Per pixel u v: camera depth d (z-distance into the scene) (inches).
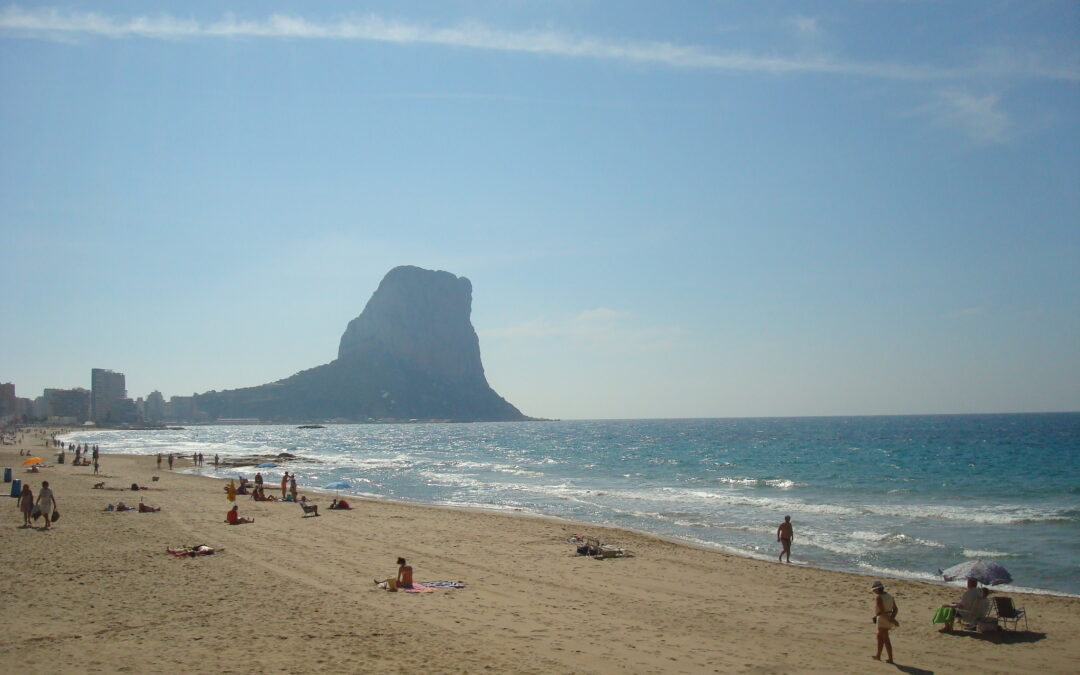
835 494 1824.6
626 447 4756.4
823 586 766.5
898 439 5054.1
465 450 4722.0
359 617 573.0
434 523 1203.2
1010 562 941.8
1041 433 5442.9
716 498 1718.8
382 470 2864.2
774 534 1175.0
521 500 1717.5
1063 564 927.0
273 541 948.0
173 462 3129.9
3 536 906.1
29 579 668.7
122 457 3447.3
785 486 2042.3
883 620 518.3
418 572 780.6
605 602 670.5
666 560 897.5
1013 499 1681.8
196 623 541.3
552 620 592.7
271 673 438.6
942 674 491.8
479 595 675.4
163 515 1180.5
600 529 1165.7
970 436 5226.4
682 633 570.9
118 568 731.4
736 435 6589.6
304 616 569.9
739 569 849.5
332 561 816.3
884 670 497.7
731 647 537.0
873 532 1178.6
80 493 1531.7
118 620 542.3
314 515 1264.8
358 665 458.0
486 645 511.8
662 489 1995.6
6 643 480.4
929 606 689.0
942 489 1909.4
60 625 525.3
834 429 7691.9
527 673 456.8
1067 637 584.1
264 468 2817.4
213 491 1738.4
